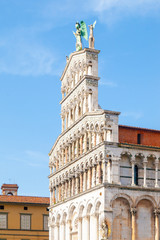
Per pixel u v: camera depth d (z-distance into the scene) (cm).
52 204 9231
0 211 10862
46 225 11131
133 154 7106
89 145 7612
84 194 7569
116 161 6969
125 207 6931
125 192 6906
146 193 7025
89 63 8188
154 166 7256
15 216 10950
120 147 7044
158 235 6956
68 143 8575
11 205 10988
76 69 8656
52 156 9569
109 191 6831
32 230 10988
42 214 11162
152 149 7225
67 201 8356
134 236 6831
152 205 7069
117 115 7238
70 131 8525
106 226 6738
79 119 7994
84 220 7550
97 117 7450
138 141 7419
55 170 9350
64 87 9269
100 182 7075
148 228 6988
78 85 8344
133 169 7062
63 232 8531
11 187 12800
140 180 7150
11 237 10794
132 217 6881
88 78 8025
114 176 6912
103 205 6781
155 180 7188
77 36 8806
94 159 7319
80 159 7894
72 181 8225
